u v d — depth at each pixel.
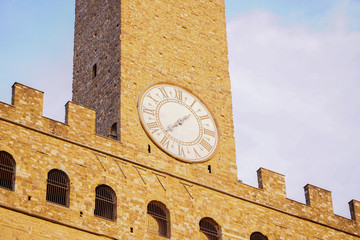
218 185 80.62
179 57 85.19
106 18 87.06
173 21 86.81
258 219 80.94
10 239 69.88
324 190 86.00
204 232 78.50
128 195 75.88
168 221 76.81
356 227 85.75
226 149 82.94
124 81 81.19
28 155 73.50
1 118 73.69
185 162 80.06
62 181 74.31
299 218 83.06
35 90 76.19
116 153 77.25
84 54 88.75
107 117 81.00
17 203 71.25
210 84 85.56
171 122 81.44
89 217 73.50
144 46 83.81
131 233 74.56
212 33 88.56
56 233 71.69
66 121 76.56
